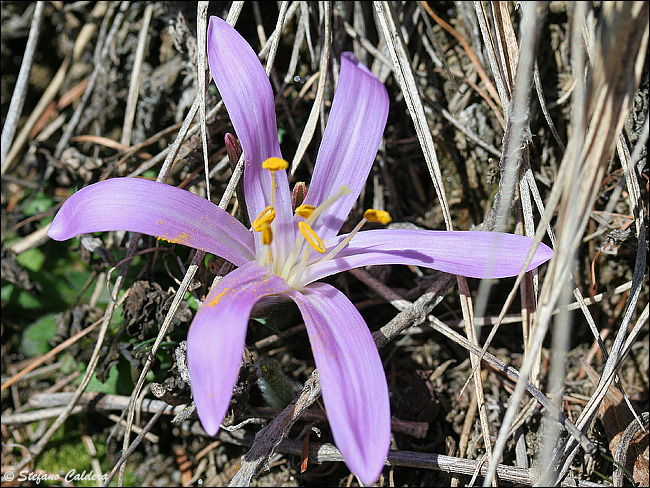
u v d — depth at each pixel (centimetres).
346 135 23
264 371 23
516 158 22
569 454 22
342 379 21
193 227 22
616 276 25
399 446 24
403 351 25
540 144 25
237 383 23
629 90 20
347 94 23
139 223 22
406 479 24
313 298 22
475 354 23
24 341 26
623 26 20
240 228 23
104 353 25
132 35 27
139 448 25
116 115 27
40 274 26
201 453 25
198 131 25
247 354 23
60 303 26
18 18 28
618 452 23
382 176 26
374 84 23
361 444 21
